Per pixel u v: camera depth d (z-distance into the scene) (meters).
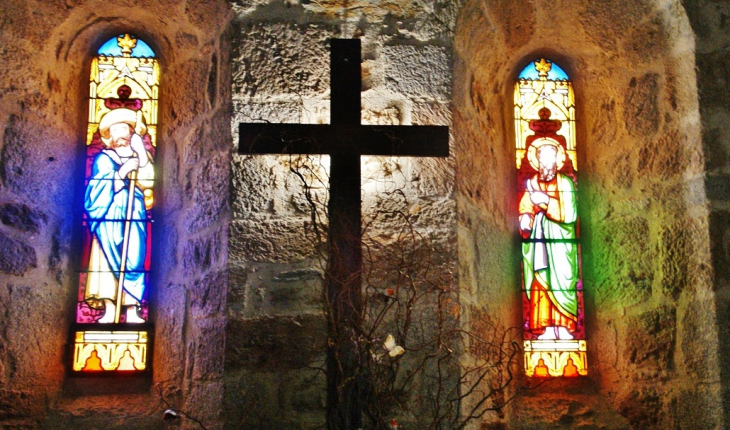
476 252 3.55
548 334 3.87
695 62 3.55
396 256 3.31
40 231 3.64
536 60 4.16
